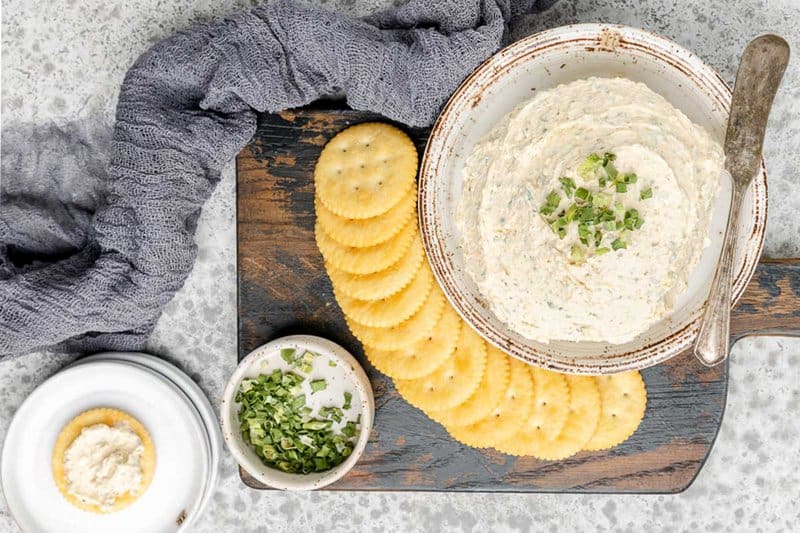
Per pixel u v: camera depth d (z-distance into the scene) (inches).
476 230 18.4
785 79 20.6
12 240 20.8
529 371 20.0
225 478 21.9
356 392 20.1
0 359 20.0
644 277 17.4
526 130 17.9
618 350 19.0
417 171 19.8
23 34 21.2
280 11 19.2
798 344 21.2
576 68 19.0
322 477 19.6
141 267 19.5
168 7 21.0
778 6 20.5
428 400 19.9
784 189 20.8
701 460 20.3
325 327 20.4
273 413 20.1
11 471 20.6
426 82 19.1
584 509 21.8
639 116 17.6
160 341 21.4
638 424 20.2
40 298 19.5
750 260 18.6
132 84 19.5
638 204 17.2
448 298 19.1
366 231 19.5
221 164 19.7
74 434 20.5
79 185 21.1
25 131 21.2
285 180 20.1
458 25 19.3
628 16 20.5
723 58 20.6
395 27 19.9
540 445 20.0
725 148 18.1
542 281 17.6
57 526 20.9
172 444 20.7
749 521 21.5
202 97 19.8
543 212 17.3
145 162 19.3
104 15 21.1
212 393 21.4
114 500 20.3
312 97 19.5
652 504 21.7
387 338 19.7
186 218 20.1
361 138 19.8
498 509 21.9
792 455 21.3
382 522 22.0
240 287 20.4
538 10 20.4
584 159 17.1
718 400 20.2
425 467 20.6
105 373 20.4
